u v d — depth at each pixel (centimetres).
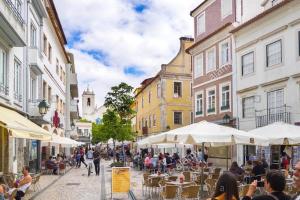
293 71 2188
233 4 2902
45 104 2134
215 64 3119
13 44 1812
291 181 1312
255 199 463
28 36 2173
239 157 2717
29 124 1476
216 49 3102
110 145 6862
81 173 2939
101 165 4075
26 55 2147
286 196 471
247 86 2644
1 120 1144
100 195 1672
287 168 1795
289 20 2228
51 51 3209
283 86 2267
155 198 1552
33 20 2344
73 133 5678
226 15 3012
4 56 1773
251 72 2609
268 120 2341
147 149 4131
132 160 3812
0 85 1655
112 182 1537
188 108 4606
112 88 3631
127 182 1545
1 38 1670
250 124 2583
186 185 1338
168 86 4559
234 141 1241
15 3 1933
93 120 13125
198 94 3438
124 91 3631
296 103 2153
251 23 2553
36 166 2634
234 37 2816
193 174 1917
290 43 2222
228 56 2927
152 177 1573
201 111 3362
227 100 2938
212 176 1616
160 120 4600
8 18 1521
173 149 4019
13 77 1877
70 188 1925
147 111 5366
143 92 5722
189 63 4662
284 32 2275
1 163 1748
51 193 1728
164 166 2556
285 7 2236
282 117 2225
